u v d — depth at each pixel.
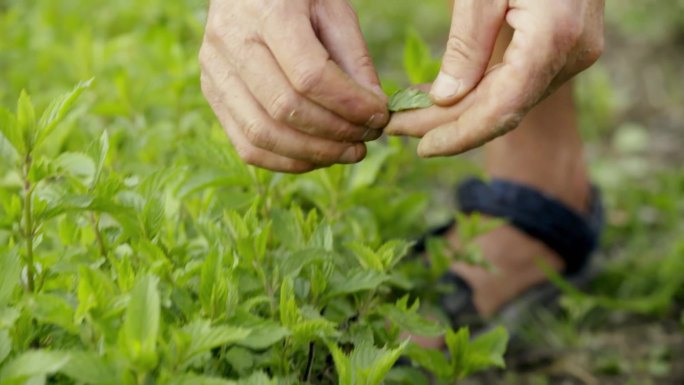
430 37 2.07
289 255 0.88
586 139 1.66
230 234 0.90
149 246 0.85
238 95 0.90
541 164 1.20
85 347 0.81
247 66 0.89
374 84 0.90
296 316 0.84
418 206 1.09
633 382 1.15
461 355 0.92
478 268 1.19
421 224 1.23
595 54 0.88
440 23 2.10
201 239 0.92
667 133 1.66
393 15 2.10
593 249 1.24
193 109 1.16
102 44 1.27
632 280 1.27
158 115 1.17
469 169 1.15
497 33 0.87
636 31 2.02
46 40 1.33
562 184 1.21
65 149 1.09
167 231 0.92
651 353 1.19
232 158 0.95
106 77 1.24
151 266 0.83
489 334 0.93
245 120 0.90
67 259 0.87
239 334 0.77
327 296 0.87
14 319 0.79
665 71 1.87
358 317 0.90
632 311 1.24
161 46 1.23
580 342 1.21
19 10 1.48
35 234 0.86
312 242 0.89
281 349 0.85
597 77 1.70
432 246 1.06
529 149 1.19
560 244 1.21
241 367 0.83
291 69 0.87
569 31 0.85
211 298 0.82
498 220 1.09
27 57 1.27
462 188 1.22
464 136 0.87
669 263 1.26
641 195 1.40
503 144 1.20
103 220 0.96
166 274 0.85
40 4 1.49
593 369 1.17
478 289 1.19
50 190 0.88
